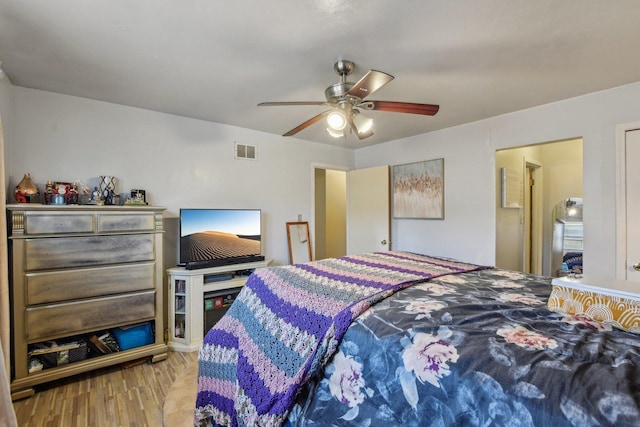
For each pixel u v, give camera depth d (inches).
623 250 94.6
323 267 77.2
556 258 155.9
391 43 71.4
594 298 45.1
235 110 118.6
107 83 93.7
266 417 45.6
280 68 83.9
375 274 70.1
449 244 141.0
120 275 95.9
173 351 112.0
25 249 81.7
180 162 125.5
